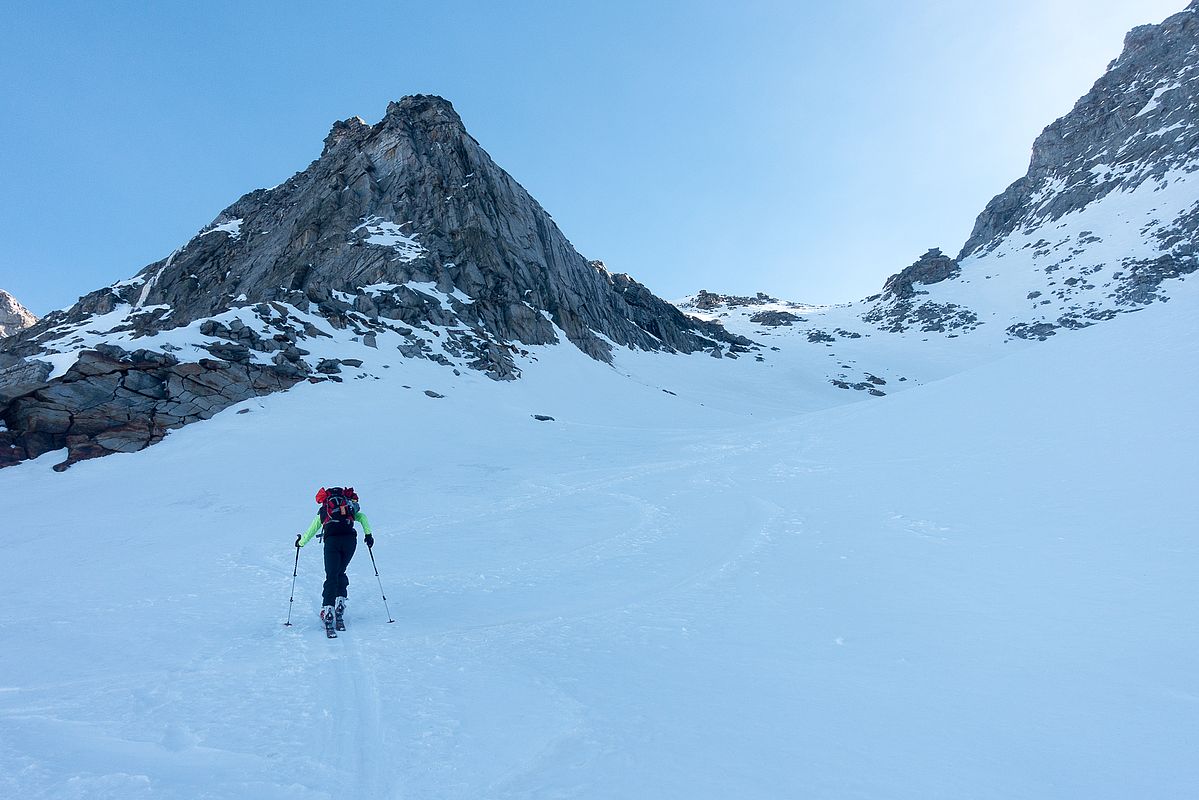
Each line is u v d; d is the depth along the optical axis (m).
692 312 166.00
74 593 10.32
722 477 19.17
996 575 7.20
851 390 84.12
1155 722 3.81
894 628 6.01
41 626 8.20
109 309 67.31
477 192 64.75
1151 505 8.21
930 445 16.00
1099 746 3.63
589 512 16.25
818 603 7.08
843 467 16.73
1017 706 4.22
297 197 71.31
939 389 21.94
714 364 87.19
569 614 7.63
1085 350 17.27
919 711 4.28
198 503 19.50
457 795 3.58
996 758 3.59
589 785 3.55
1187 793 3.10
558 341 59.19
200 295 62.59
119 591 10.40
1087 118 137.50
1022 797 3.19
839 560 8.87
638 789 3.47
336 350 38.69
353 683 5.63
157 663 6.57
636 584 8.93
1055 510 9.08
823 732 4.07
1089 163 129.50
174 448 25.16
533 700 4.93
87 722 4.95
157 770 4.06
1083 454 11.16
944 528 9.58
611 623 7.05
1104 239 106.88
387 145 68.44
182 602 9.55
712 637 6.25
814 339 115.00
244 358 32.38
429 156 68.12
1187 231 92.25
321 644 7.07
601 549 11.79
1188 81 117.94
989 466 12.42
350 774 3.92
